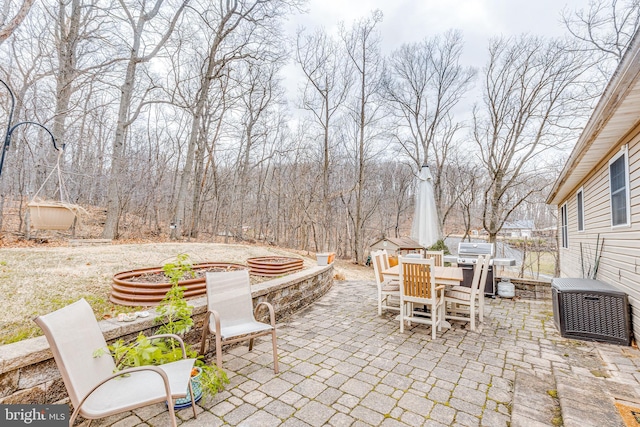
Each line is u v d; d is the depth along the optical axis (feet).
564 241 29.86
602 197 16.28
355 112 55.62
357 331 13.01
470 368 9.55
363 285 24.81
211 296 9.64
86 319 6.20
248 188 61.62
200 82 43.11
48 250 17.19
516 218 65.77
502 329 13.46
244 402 7.55
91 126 44.91
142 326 8.23
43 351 6.23
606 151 15.07
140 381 6.22
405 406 7.45
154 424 6.66
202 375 7.71
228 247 26.89
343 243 72.02
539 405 7.28
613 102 9.68
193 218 46.47
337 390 8.16
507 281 19.81
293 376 8.91
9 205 35.88
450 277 12.77
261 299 13.08
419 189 22.00
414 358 10.28
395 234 70.95
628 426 6.07
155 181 49.06
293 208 61.36
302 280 16.63
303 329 13.25
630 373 9.20
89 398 5.44
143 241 32.42
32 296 9.70
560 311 12.61
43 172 26.43
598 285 13.07
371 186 69.26
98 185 42.88
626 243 12.75
